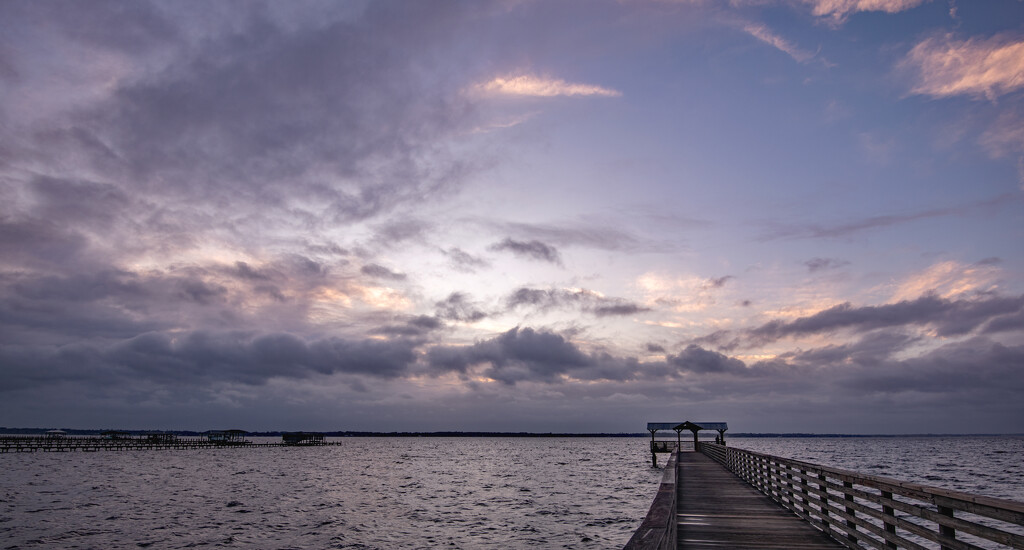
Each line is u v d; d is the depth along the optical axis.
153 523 31.53
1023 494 44.28
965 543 5.88
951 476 63.88
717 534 11.50
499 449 195.62
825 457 119.06
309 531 29.50
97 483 53.06
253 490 49.31
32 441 111.19
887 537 8.10
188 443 130.50
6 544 25.97
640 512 35.75
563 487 52.81
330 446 179.50
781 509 14.91
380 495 46.22
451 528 30.27
